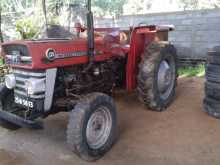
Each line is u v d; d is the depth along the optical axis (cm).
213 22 663
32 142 338
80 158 296
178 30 719
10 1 1171
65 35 357
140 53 429
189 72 666
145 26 414
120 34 421
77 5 373
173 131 352
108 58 363
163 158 291
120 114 416
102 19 848
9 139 347
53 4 459
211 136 334
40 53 268
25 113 298
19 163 289
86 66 326
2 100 322
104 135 306
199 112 411
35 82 276
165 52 421
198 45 696
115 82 412
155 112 421
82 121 275
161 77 420
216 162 280
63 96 319
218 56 366
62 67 301
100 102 294
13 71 307
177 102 461
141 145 321
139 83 404
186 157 292
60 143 335
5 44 294
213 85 378
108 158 297
